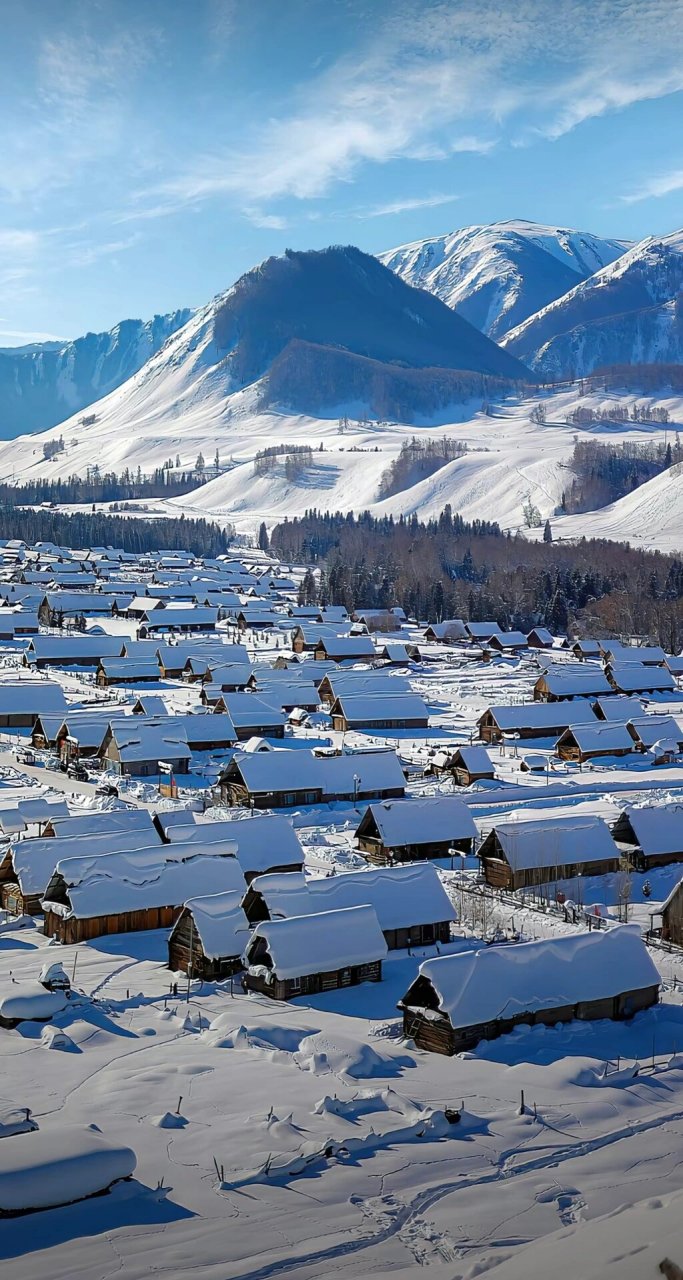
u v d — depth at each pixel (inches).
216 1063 1657.2
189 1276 1064.2
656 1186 1288.1
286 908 2182.6
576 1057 1699.1
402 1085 1590.8
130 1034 1795.0
